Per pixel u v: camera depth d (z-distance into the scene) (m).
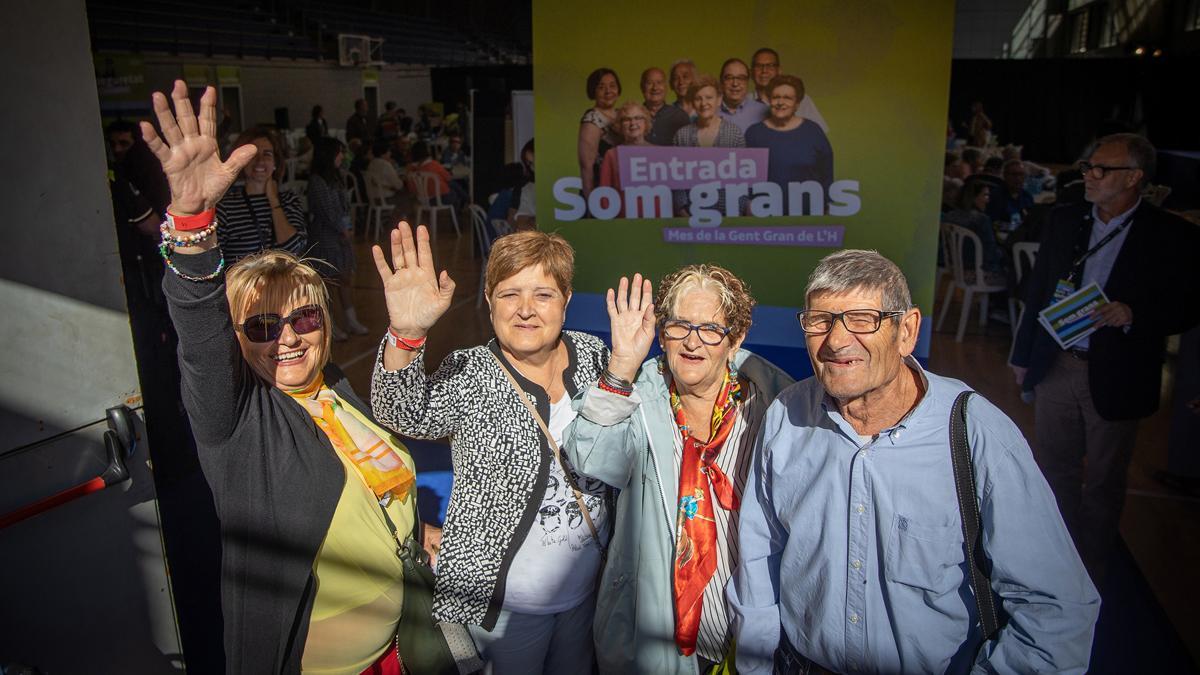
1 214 1.79
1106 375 3.20
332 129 16.16
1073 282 3.30
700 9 4.35
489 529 2.07
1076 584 1.54
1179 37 15.66
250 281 1.91
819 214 4.50
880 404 1.67
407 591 2.09
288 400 1.92
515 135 7.81
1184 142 11.84
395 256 1.93
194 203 1.57
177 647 2.36
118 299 2.08
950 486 1.60
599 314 4.89
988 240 7.13
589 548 2.19
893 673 1.67
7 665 1.68
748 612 1.90
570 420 2.16
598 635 2.12
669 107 4.53
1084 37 21.33
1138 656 2.96
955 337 7.42
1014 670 1.53
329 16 18.89
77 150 1.94
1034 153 13.02
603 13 4.46
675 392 2.13
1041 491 1.56
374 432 2.11
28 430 1.88
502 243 2.05
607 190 4.72
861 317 1.60
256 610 1.83
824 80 4.31
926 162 4.30
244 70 15.05
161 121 1.52
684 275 2.00
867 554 1.67
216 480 1.81
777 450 1.84
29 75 1.83
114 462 2.06
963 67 12.88
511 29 28.05
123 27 12.70
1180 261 3.06
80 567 2.04
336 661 1.95
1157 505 4.18
